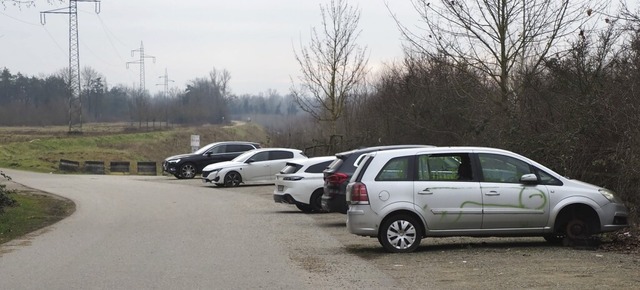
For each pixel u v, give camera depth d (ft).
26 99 312.50
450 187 35.58
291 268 31.78
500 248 36.63
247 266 32.48
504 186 35.78
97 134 220.23
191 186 94.94
